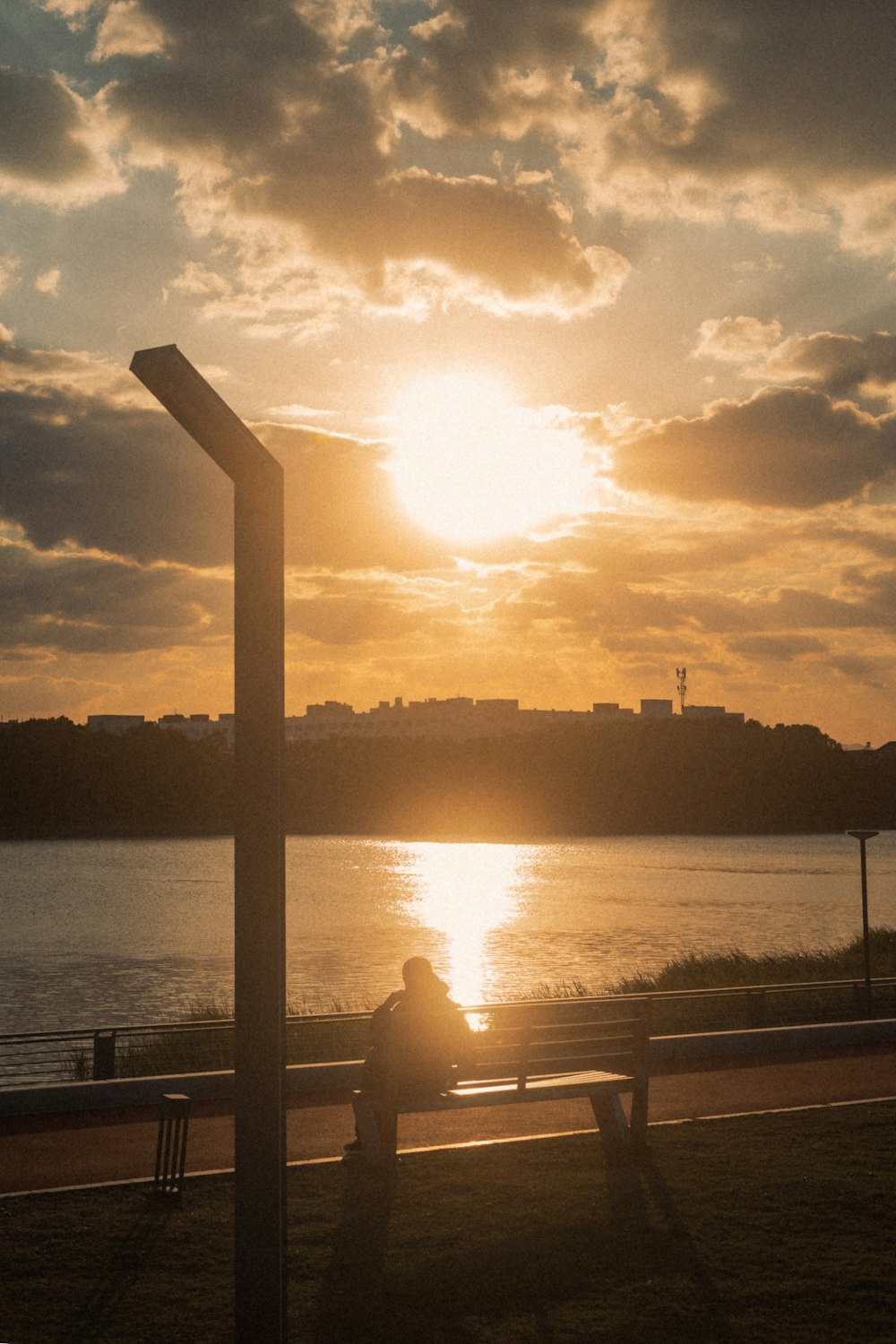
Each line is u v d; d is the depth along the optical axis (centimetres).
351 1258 717
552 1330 614
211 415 551
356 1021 1777
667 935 4834
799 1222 775
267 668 538
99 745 19388
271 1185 522
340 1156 962
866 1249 725
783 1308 637
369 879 8488
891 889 7200
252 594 543
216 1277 684
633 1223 777
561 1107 1142
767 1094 1198
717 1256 715
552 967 3906
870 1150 956
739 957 2959
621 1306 643
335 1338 607
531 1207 812
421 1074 888
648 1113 1073
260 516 546
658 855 11938
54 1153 970
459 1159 931
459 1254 723
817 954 3338
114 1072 1320
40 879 8356
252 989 528
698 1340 600
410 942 4628
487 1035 923
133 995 3306
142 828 18988
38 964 4003
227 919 5531
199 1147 995
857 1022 1527
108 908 6134
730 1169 898
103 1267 700
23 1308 641
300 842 16412
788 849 12912
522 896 6862
